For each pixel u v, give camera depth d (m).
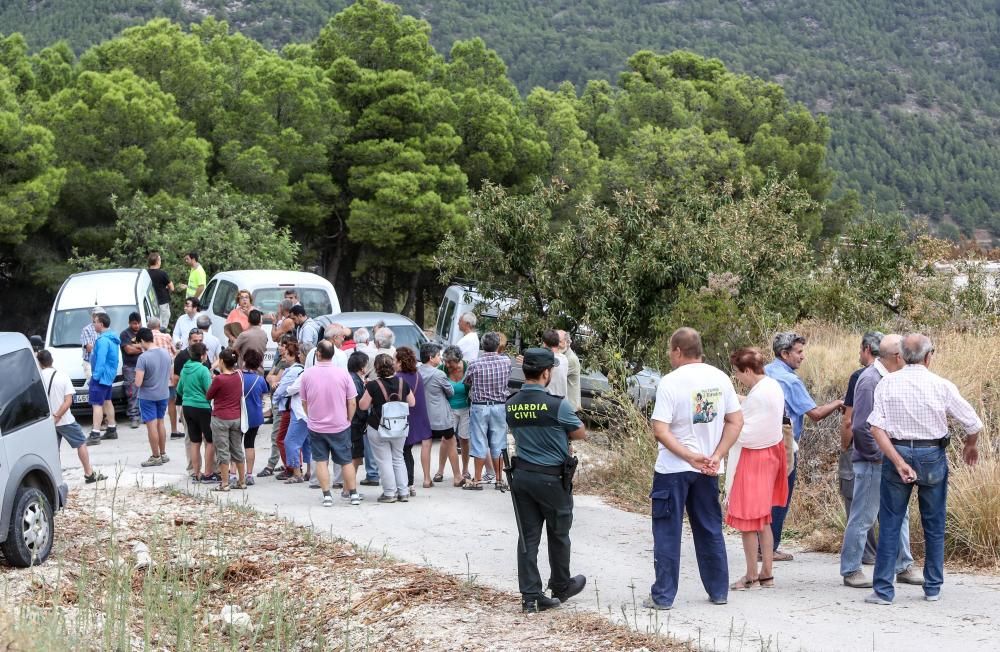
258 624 8.30
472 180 41.53
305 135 37.12
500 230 17.34
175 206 29.75
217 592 9.29
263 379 13.37
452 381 13.82
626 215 17.03
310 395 12.21
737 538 11.06
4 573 9.19
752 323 15.47
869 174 151.25
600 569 9.67
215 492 12.91
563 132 44.00
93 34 175.38
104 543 10.30
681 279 16.62
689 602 8.38
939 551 8.20
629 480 13.46
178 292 27.83
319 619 8.41
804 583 8.97
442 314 20.25
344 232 41.09
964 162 164.75
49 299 33.34
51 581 8.98
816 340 16.92
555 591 8.40
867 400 8.66
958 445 11.41
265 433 17.64
